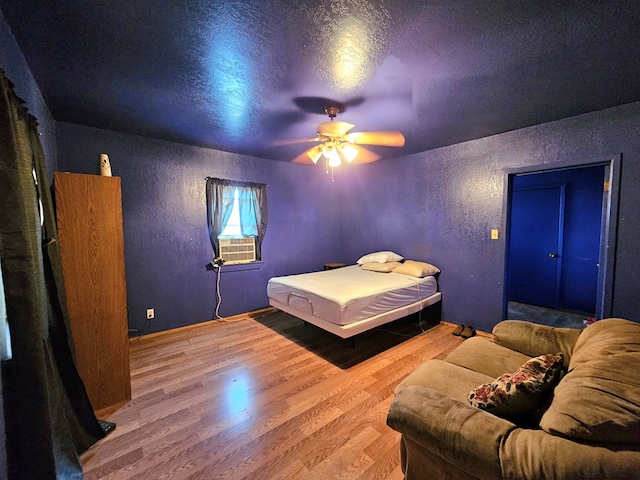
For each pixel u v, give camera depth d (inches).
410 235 158.7
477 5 49.3
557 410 36.5
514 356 71.9
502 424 38.7
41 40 58.7
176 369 99.7
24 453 42.5
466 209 133.6
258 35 57.9
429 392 47.7
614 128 93.7
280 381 91.7
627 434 29.3
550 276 176.2
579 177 164.7
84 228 77.0
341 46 61.5
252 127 113.1
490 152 124.3
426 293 136.4
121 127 113.6
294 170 178.7
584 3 48.8
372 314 112.3
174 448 64.2
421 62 67.4
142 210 126.2
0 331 40.0
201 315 144.6
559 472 30.4
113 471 58.3
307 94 83.9
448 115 100.4
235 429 70.1
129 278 124.0
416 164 153.3
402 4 49.2
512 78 75.0
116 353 80.6
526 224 185.6
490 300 127.3
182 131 118.2
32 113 72.1
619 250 94.5
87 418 65.3
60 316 64.7
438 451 40.4
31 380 43.1
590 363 42.0
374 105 92.0
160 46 61.5
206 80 76.1
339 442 65.8
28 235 44.3
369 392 85.5
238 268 155.8
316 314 112.3
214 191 144.9
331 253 200.1
